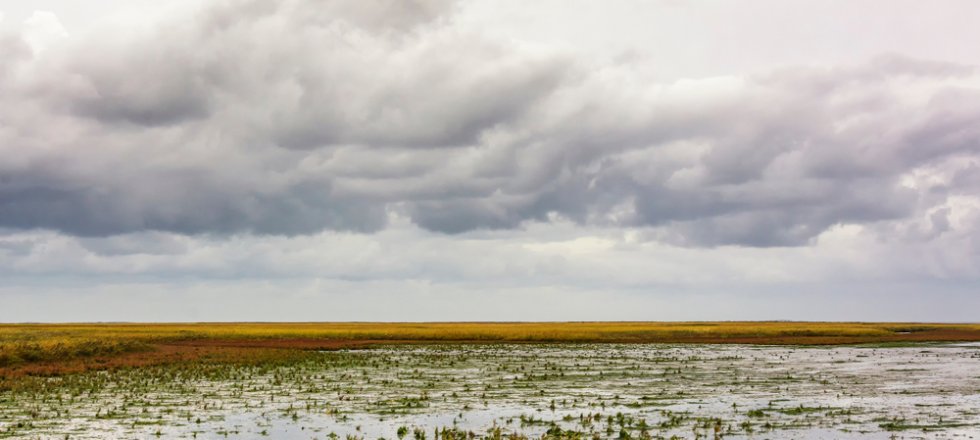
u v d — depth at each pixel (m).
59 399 33.31
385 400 33.69
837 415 29.02
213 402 32.91
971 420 27.77
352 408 31.11
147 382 41.34
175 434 25.22
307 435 25.12
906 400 33.66
